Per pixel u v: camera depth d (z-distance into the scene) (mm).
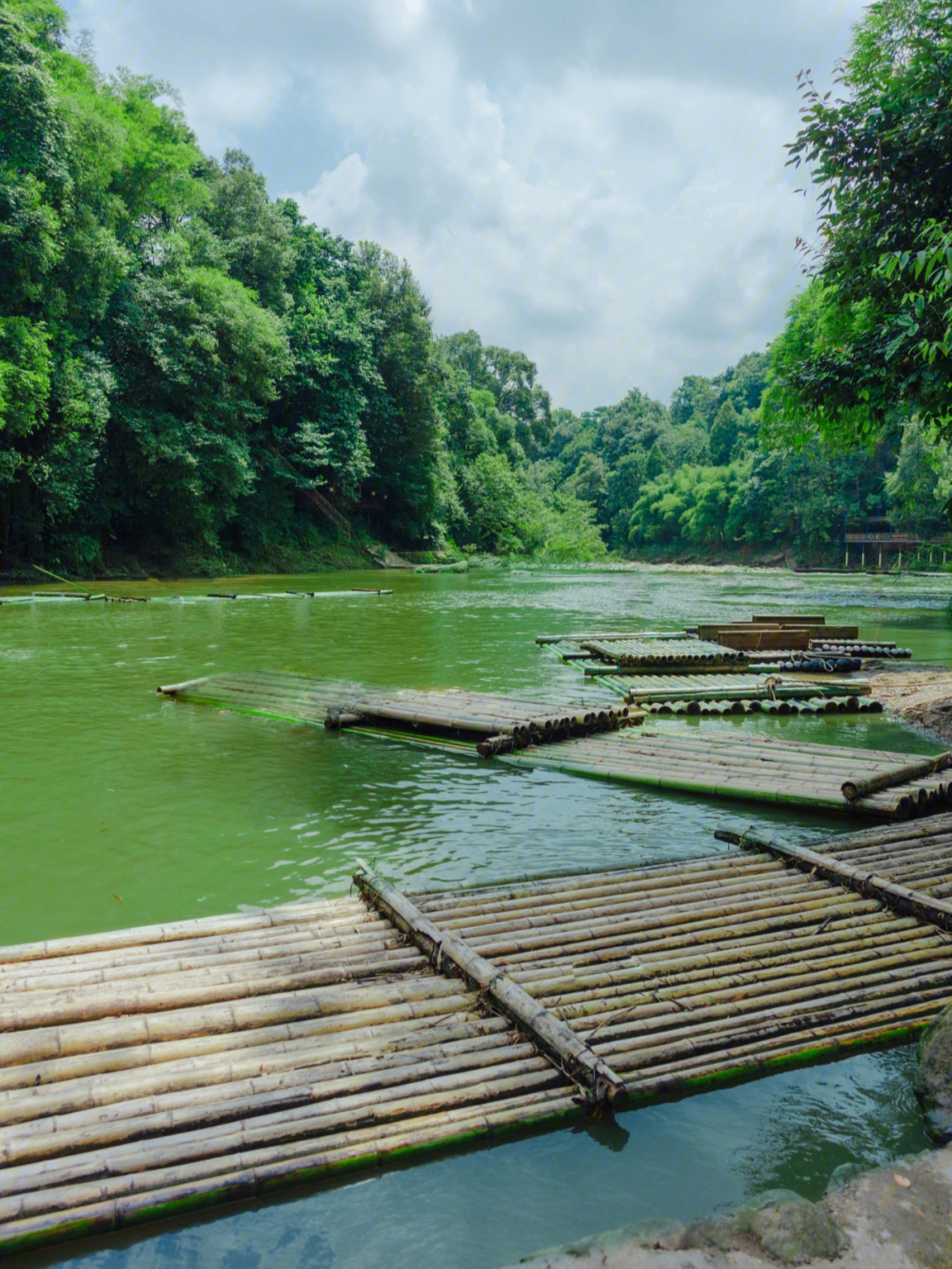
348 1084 2920
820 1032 3332
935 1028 3135
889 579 40969
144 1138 2676
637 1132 2850
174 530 33719
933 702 9562
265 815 6000
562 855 5344
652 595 28172
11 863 5105
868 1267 2199
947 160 8570
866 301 11938
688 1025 3348
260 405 39219
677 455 99125
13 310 24094
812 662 12250
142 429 28875
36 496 27297
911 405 11102
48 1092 2824
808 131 9102
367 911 4348
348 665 12367
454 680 11195
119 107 29172
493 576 41875
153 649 13742
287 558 40562
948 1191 2465
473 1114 2811
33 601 22297
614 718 8547
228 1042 3133
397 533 50625
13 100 22328
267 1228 2469
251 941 3957
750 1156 2750
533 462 92812
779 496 67625
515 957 3844
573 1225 2471
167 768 7066
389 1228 2465
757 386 98188
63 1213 2396
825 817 6086
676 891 4613
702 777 6707
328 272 46031
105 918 4438
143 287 29797
